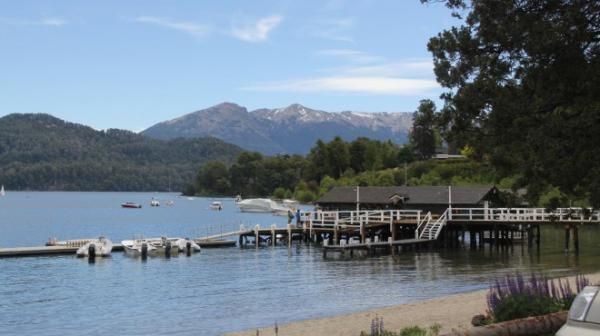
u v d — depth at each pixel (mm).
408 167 144125
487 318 17094
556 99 19797
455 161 135375
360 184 149000
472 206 65000
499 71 20734
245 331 22562
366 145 197000
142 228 102938
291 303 30891
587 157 18344
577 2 18641
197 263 48719
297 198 185750
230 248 60781
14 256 52000
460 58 21766
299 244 63719
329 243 64500
